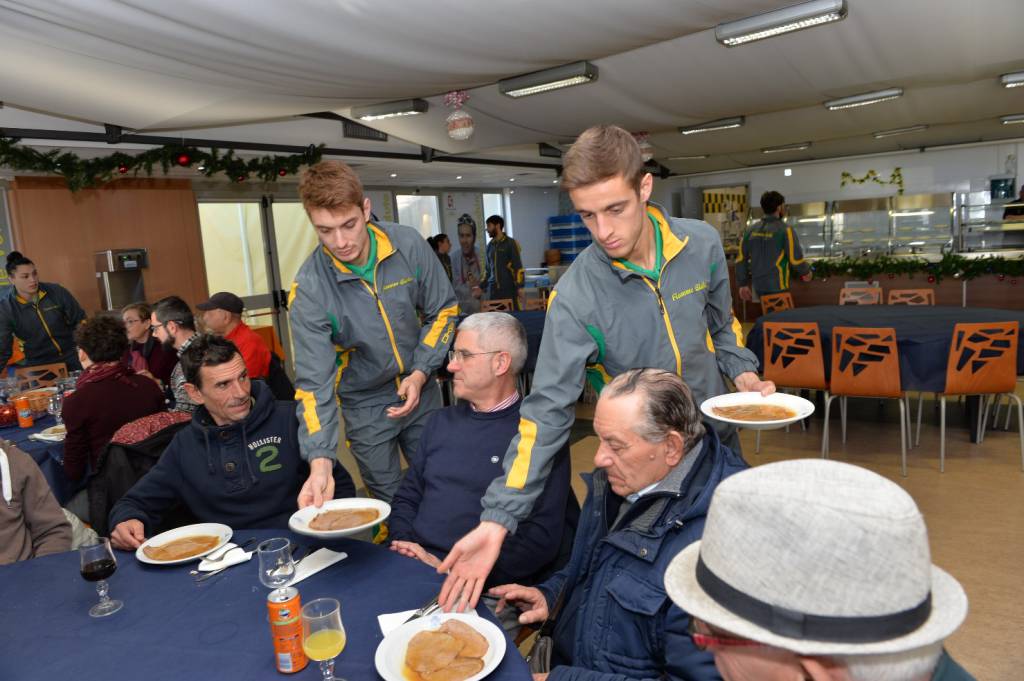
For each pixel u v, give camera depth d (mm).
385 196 10070
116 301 6648
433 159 8250
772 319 5172
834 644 653
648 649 1408
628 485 1492
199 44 3357
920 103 6969
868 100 6320
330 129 7020
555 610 1760
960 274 7797
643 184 1575
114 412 3062
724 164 11680
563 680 1373
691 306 1823
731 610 709
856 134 8859
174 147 5875
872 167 11305
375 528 2527
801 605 663
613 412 1447
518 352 2064
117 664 1344
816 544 656
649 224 1741
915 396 5977
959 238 10062
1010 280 7539
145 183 7121
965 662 2342
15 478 2158
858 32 4445
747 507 700
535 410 1711
